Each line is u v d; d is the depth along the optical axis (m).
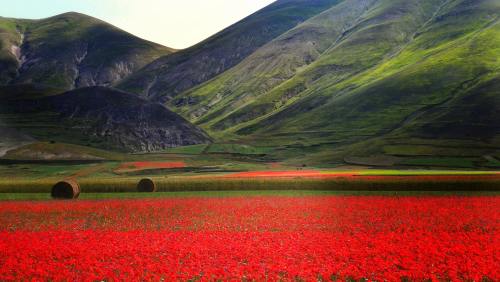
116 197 59.97
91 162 124.94
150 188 66.38
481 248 26.73
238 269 22.48
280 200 51.19
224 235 31.09
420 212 40.72
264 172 98.50
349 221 37.06
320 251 25.83
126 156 139.50
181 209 45.81
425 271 22.53
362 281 21.86
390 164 135.62
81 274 22.70
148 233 32.28
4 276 22.41
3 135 159.25
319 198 52.41
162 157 144.12
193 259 24.66
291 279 21.70
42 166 118.19
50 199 58.03
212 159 145.88
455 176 62.06
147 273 21.95
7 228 36.66
